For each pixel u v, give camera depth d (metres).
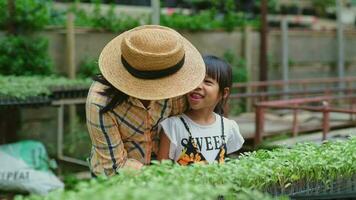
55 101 7.01
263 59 11.16
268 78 11.73
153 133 3.36
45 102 6.60
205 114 3.43
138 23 9.83
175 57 2.99
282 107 6.73
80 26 9.22
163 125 3.34
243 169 2.66
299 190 2.88
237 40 11.25
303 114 10.25
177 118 3.39
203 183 2.49
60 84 7.14
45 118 8.27
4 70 8.22
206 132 3.42
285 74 11.76
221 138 3.46
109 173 3.14
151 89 3.00
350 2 16.64
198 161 3.39
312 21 15.26
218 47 11.02
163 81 3.02
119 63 3.09
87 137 8.52
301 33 12.30
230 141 3.56
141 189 2.12
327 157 2.98
